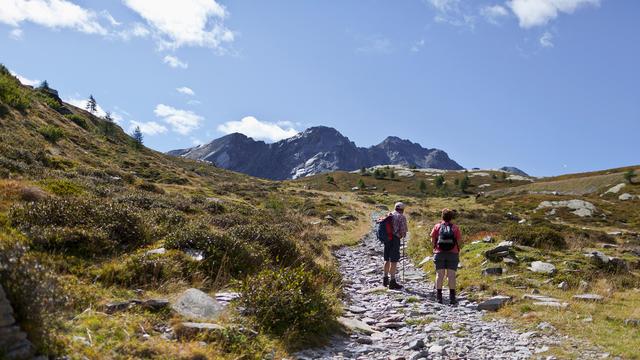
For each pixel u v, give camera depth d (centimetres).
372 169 17725
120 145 6831
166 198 2103
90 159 3922
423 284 1413
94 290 709
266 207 3659
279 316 762
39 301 477
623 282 1327
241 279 951
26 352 436
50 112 5647
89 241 898
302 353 690
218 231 1183
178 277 861
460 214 4484
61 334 519
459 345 775
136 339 559
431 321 943
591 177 9556
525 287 1256
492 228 2506
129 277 802
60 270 772
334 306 947
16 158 2381
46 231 866
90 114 9581
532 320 940
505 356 717
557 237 1788
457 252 1156
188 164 10888
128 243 1013
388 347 773
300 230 2452
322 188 12512
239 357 588
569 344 775
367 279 1509
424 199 8950
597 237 3378
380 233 1339
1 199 1112
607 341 786
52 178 1888
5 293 450
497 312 1038
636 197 7581
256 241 1238
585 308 1020
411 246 2241
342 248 2412
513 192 10206
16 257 495
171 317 664
